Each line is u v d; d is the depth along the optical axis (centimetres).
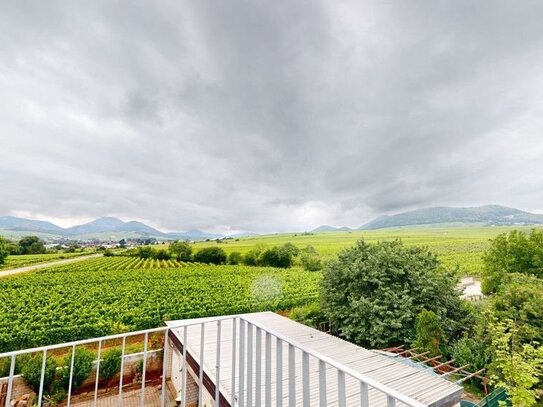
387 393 125
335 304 1070
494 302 852
